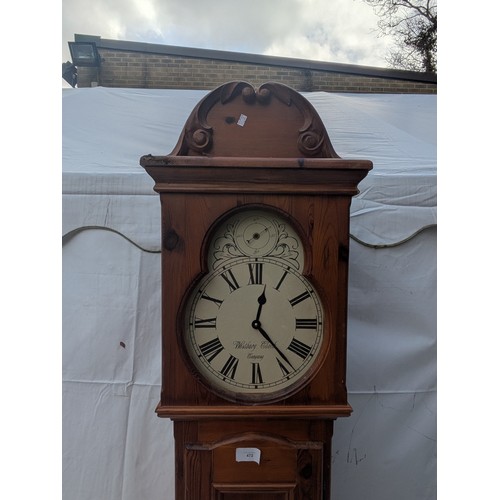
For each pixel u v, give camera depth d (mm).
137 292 1857
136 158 1971
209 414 1155
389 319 1902
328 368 1172
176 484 1207
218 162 1112
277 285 1187
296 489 1193
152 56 3613
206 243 1157
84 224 1832
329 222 1159
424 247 1895
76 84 3631
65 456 1855
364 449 1897
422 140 2193
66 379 1856
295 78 3617
